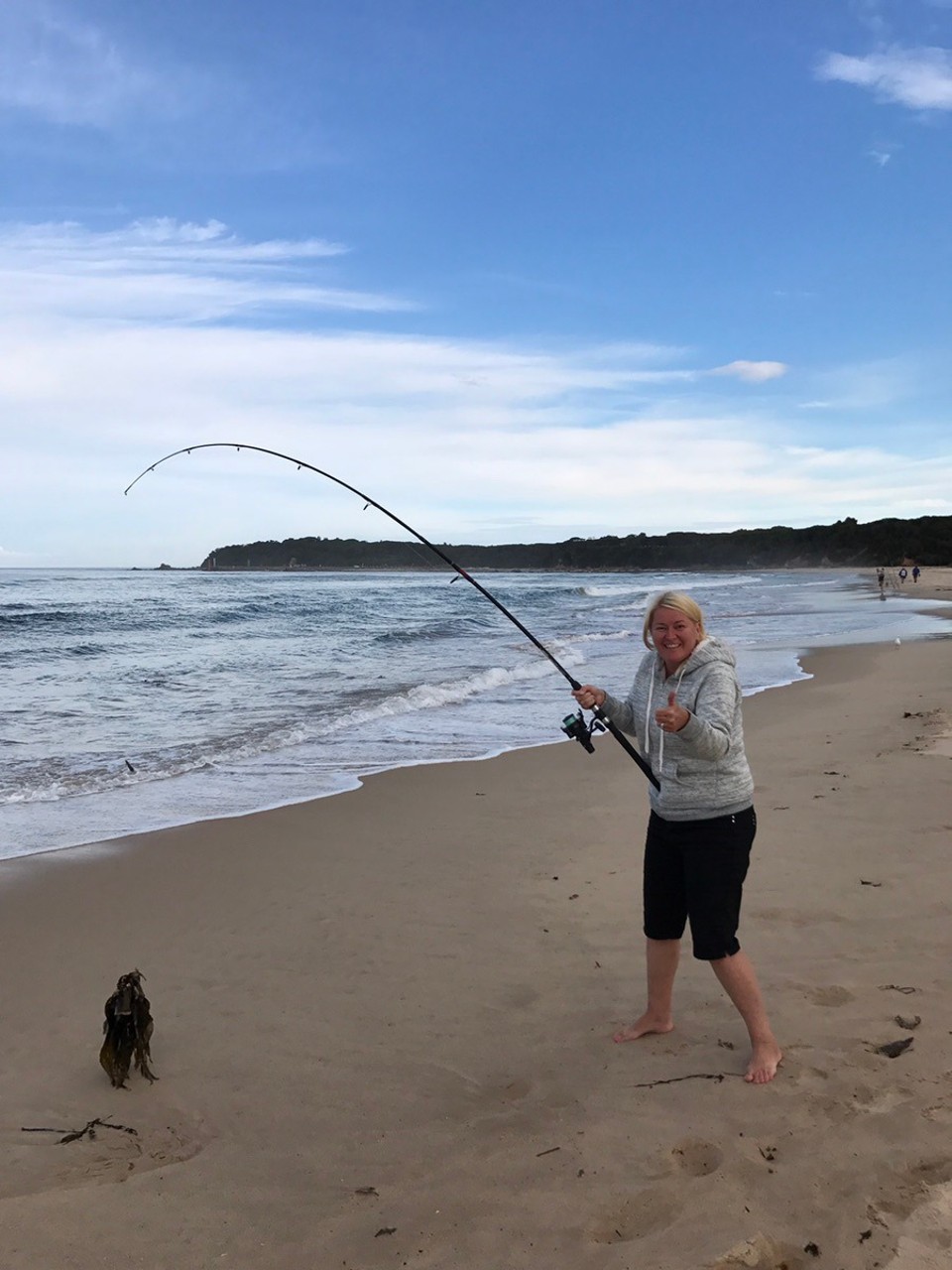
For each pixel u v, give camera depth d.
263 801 6.99
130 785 7.50
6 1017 3.62
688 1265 2.17
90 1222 2.42
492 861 5.47
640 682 3.33
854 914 4.36
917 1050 3.10
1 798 7.07
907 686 12.20
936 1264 2.13
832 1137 2.63
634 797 6.98
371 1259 2.26
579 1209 2.40
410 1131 2.81
